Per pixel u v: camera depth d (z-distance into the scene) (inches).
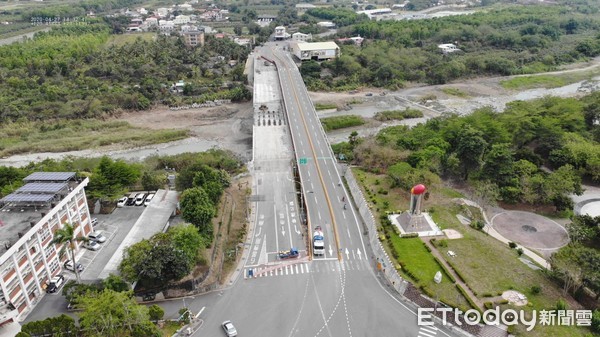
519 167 5846.5
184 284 4089.6
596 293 3875.5
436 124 7573.8
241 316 3841.0
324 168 6348.4
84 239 4254.4
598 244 4680.1
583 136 6904.5
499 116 7445.9
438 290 4005.9
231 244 4847.4
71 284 4020.7
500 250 4574.3
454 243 4667.8
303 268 4458.7
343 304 3973.9
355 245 4795.8
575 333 3550.7
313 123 7726.4
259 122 7824.8
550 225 5137.8
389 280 4269.2
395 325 3732.8
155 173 6402.6
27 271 3991.1
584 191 5880.9
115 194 5497.1
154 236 4281.5
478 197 5492.1
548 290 4001.0
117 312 3459.6
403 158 6230.3
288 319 3804.1
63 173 4891.7
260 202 5654.5
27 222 4146.2
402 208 5310.0
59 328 3462.1
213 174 5664.4
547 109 7583.7
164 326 3715.6
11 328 3686.0
